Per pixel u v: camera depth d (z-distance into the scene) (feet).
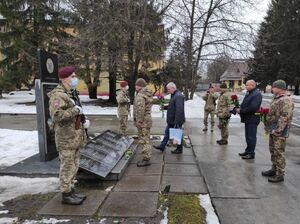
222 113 36.01
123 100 37.37
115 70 82.23
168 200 18.99
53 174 23.97
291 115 22.56
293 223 16.43
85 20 80.28
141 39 78.95
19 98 119.14
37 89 26.78
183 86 97.40
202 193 20.45
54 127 18.24
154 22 79.92
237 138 40.78
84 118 18.81
